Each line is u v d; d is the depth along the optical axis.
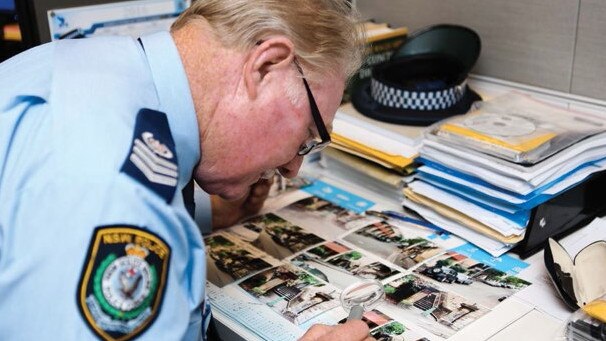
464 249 1.05
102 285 0.58
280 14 0.73
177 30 0.77
